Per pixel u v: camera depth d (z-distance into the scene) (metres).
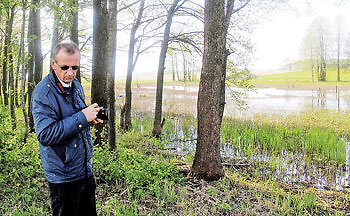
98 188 5.16
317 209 5.15
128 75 13.30
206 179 6.05
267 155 9.54
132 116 17.92
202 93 6.06
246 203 5.05
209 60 5.93
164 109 21.55
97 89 7.18
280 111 19.78
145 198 4.95
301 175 7.67
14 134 6.12
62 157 2.50
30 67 10.49
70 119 2.40
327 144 10.27
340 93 38.47
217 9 5.79
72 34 8.80
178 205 4.71
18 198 4.48
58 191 2.53
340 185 7.01
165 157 8.80
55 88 2.50
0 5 6.50
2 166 5.42
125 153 6.75
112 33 7.86
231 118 16.47
